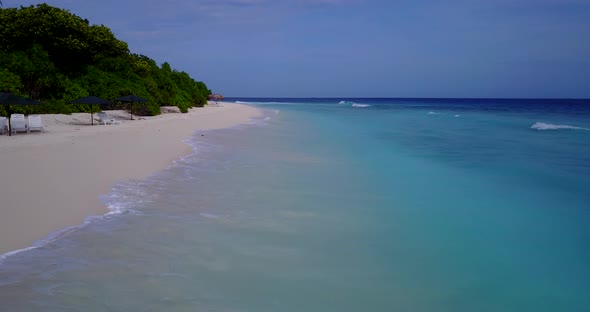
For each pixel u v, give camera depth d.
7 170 9.63
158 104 33.66
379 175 12.01
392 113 53.78
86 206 7.53
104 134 17.27
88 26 35.19
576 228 7.64
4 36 30.38
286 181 10.69
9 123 15.89
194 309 4.44
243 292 4.88
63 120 21.92
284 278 5.28
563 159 15.45
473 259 6.14
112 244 6.00
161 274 5.18
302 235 6.79
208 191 9.23
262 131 23.67
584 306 4.92
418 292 5.11
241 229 6.92
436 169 13.23
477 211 8.62
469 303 4.91
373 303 4.80
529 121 37.84
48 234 6.20
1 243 5.78
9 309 4.27
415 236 7.00
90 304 4.43
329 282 5.25
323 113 51.81
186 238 6.39
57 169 10.05
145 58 45.41
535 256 6.33
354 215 8.03
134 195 8.52
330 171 12.33
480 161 14.86
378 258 6.05
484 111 63.66
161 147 14.69
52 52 31.52
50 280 4.90
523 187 10.91
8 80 21.62
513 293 5.18
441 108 78.81
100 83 30.02
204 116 33.12
